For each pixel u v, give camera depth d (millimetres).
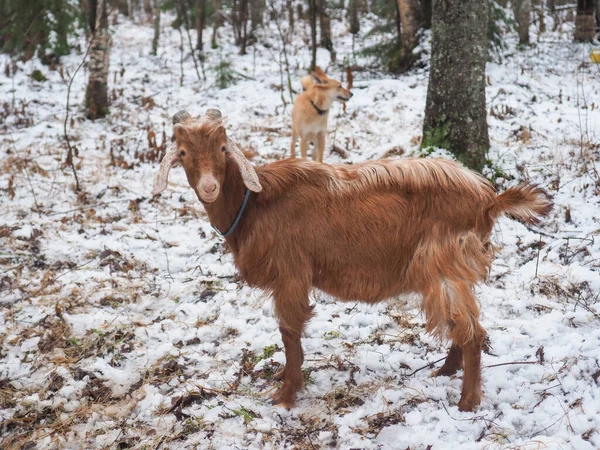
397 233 3695
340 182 3816
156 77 15094
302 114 8695
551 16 19984
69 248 6359
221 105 12258
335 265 3814
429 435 3531
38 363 4562
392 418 3748
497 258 5719
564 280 5145
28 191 7836
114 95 12953
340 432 3666
